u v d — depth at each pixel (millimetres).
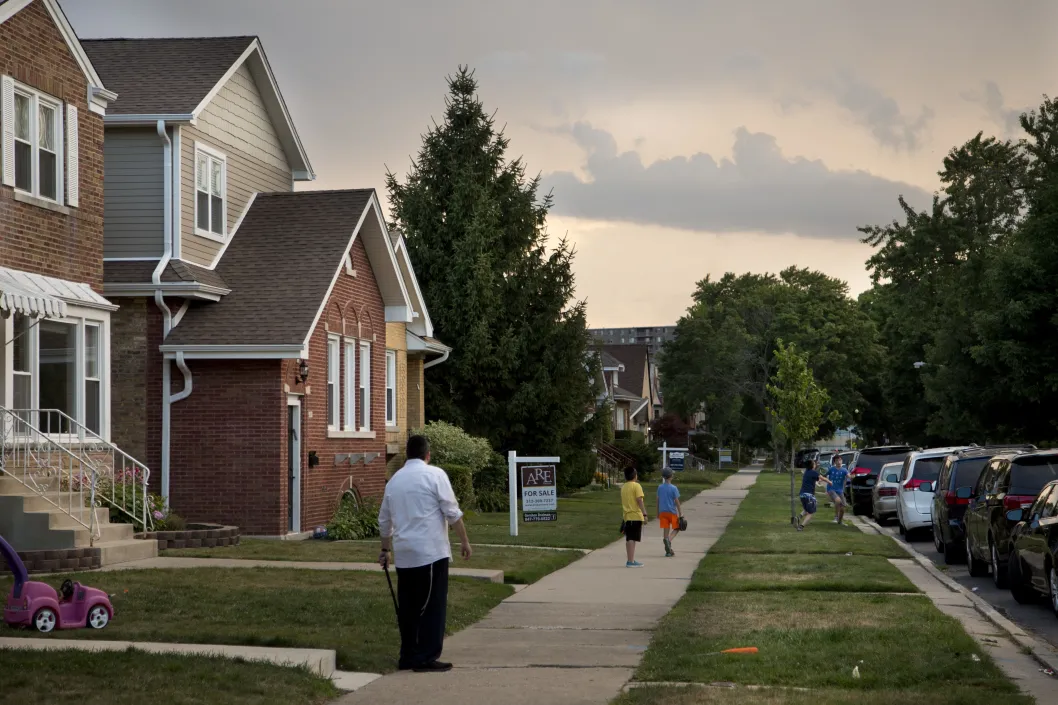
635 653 11016
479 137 39250
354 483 26109
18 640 10375
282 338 21766
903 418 73562
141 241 22531
